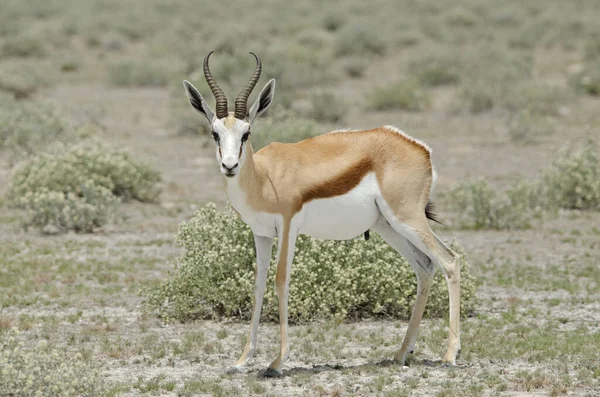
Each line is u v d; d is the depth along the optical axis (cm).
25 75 10675
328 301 3081
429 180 2477
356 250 3120
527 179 6316
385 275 3083
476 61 12594
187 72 12212
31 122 7338
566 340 2794
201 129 8188
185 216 5241
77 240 4581
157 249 4397
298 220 2388
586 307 3300
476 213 5028
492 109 9562
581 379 2366
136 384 2375
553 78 11481
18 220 5041
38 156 5703
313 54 12700
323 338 2839
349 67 12206
